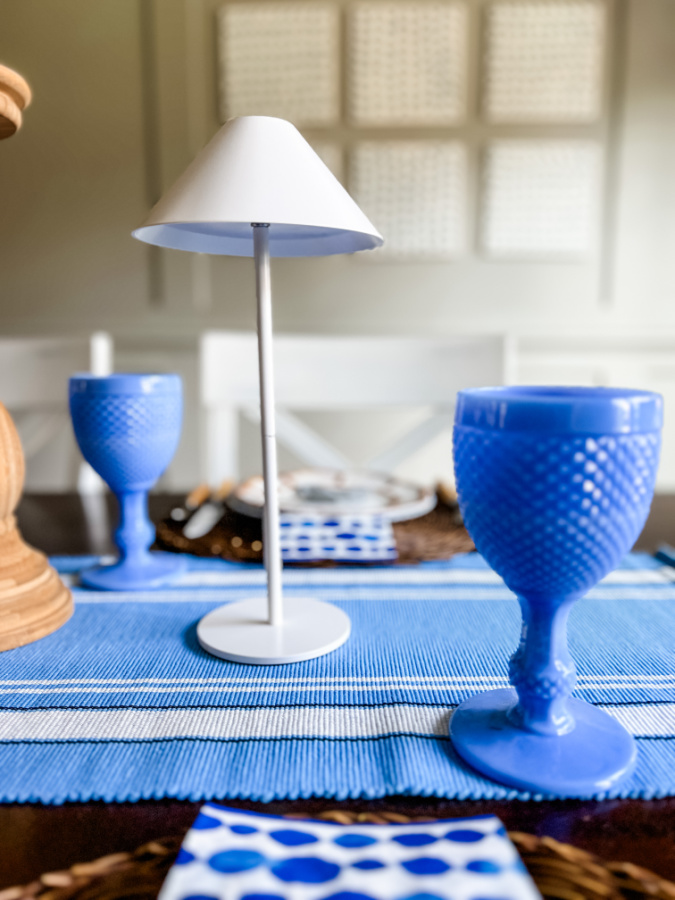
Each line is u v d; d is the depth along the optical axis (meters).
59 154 1.81
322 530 0.54
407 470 1.94
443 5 1.69
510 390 0.30
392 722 0.30
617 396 0.26
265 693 0.33
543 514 0.24
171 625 0.42
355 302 1.84
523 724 0.28
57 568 0.53
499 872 0.20
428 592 0.47
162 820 0.24
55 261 1.85
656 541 0.60
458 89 1.73
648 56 1.71
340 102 1.75
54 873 0.21
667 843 0.23
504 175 1.76
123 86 1.77
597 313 1.83
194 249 0.44
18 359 1.04
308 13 1.70
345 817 0.23
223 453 1.05
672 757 0.27
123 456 0.48
